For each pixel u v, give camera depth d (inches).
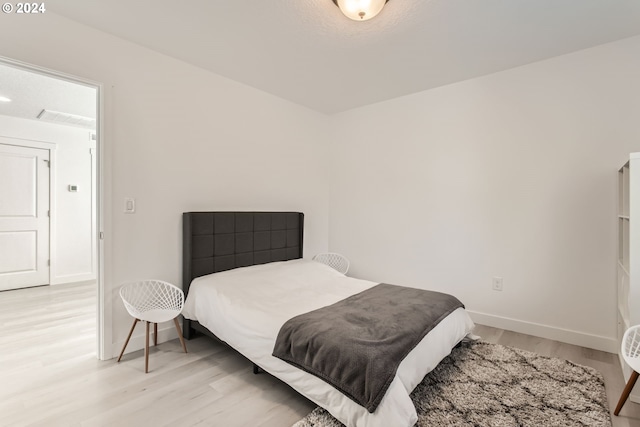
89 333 112.7
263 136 140.3
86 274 193.6
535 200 112.1
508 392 76.1
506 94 117.1
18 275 170.9
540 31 91.1
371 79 125.9
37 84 124.6
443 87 132.1
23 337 108.8
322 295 98.7
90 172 195.5
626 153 96.8
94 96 138.3
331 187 174.6
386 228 151.4
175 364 91.1
